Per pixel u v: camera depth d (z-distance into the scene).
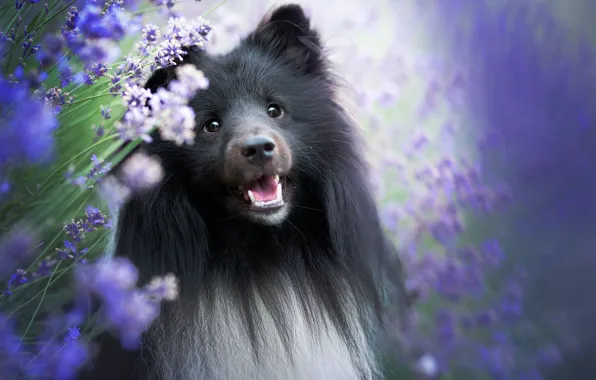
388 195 5.30
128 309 1.85
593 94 8.12
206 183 3.17
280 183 3.24
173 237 3.13
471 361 4.90
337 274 3.41
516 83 7.83
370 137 5.38
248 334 3.20
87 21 2.25
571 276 6.68
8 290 2.35
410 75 6.32
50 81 2.60
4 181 2.40
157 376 3.05
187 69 2.40
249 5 5.54
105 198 2.77
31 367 2.09
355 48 6.09
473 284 5.01
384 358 4.44
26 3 2.54
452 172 5.20
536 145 7.56
